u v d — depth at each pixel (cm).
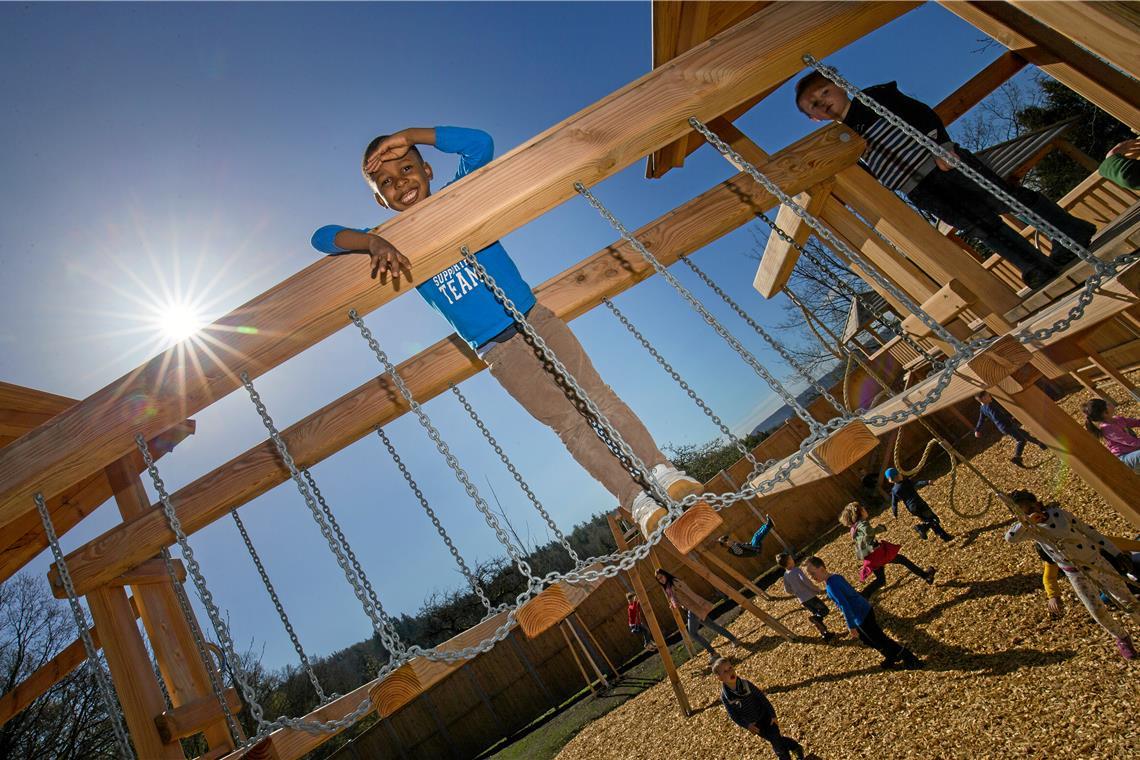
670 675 1023
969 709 548
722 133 514
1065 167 1745
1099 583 475
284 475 450
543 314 297
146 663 423
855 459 236
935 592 828
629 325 354
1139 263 238
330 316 295
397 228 289
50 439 291
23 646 1753
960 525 1002
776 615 1224
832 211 532
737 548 1230
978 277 448
